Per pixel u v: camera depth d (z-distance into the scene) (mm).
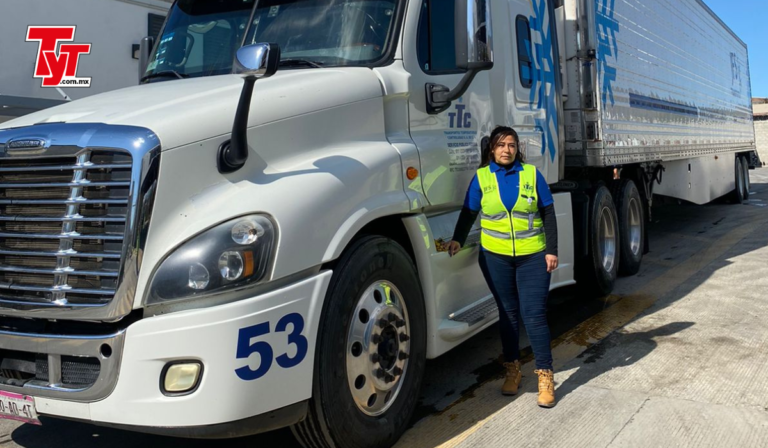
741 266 8281
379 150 3766
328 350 3223
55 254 3016
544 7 6145
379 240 3623
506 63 5242
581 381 4609
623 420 3912
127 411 2838
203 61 4461
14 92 8547
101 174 2959
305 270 3148
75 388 2963
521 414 4082
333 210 3289
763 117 39938
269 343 2939
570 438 3711
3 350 3205
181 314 2812
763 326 5703
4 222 3176
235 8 4574
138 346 2809
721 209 15148
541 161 5793
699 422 3848
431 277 4051
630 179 8430
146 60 5062
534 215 4270
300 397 3078
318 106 3523
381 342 3615
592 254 6852
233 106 3307
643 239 8609
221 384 2816
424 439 3814
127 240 2855
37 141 3078
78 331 2988
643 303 6777
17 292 3117
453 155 4418
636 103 8258
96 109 3355
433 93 4207
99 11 9430
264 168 3256
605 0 7285
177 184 2965
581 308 6746
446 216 4512
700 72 11789
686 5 10812
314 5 4281
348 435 3348
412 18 4152
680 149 10406
